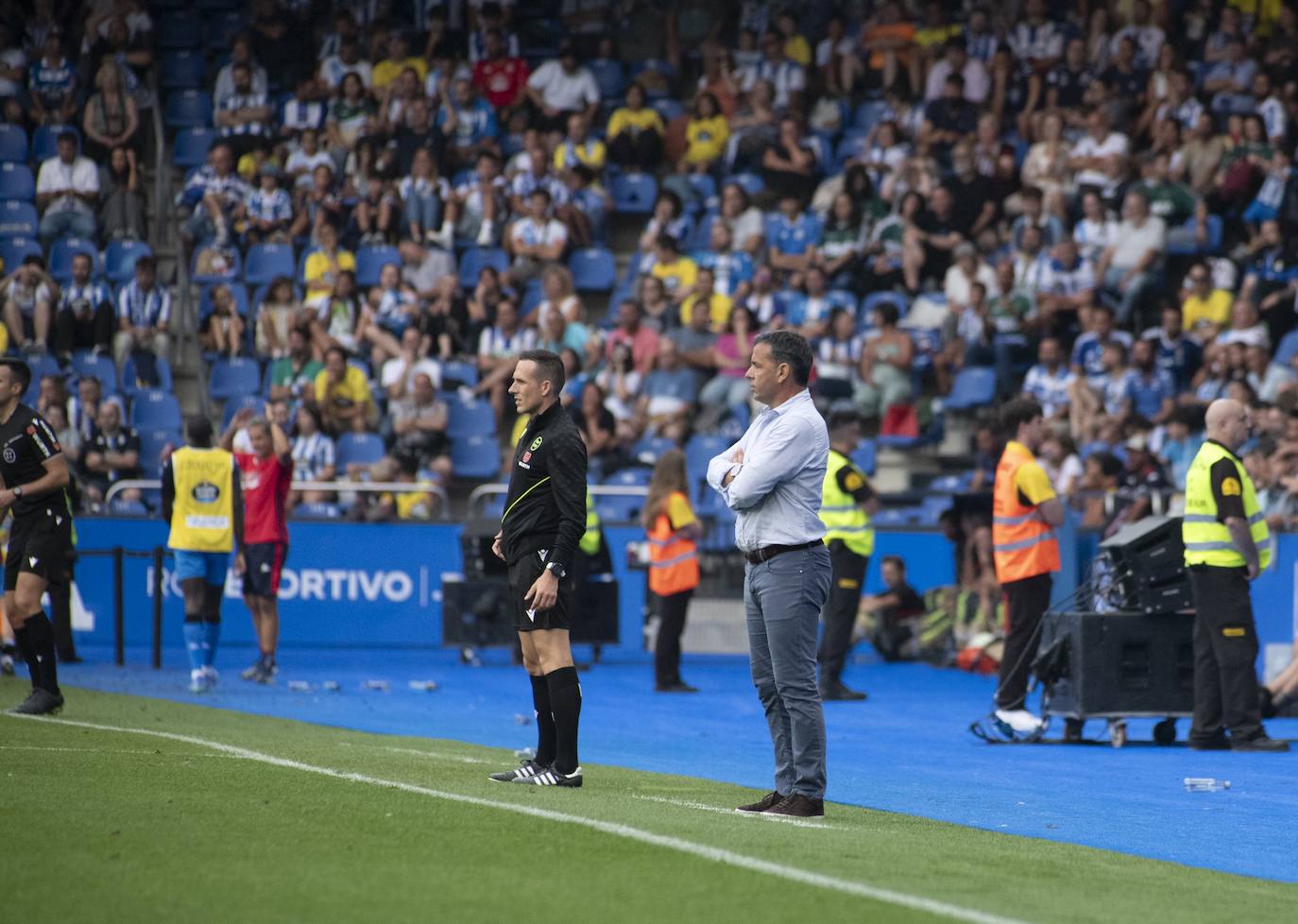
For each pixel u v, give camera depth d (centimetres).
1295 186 7138
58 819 2198
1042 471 3750
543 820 2252
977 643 5594
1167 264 7350
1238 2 7838
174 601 6197
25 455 3500
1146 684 3656
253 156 7925
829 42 8131
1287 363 6656
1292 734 3844
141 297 7331
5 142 8038
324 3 8556
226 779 2594
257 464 4862
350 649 6181
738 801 2641
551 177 7756
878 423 7100
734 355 6944
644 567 6172
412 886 1827
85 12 8388
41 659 3591
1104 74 7638
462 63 8350
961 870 2041
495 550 2745
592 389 6569
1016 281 7100
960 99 7681
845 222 7450
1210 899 1939
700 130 8019
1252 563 3541
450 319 7250
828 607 4656
